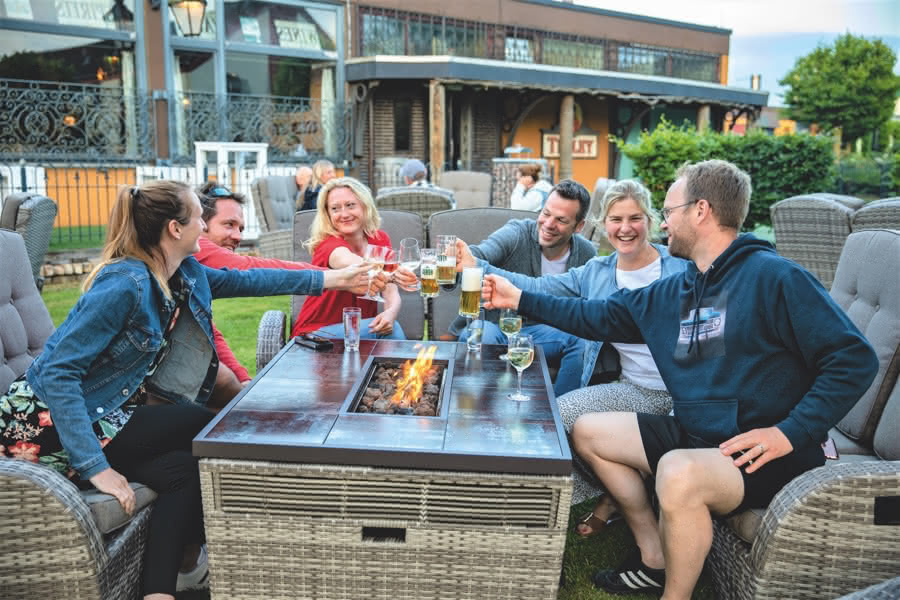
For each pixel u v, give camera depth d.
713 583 2.17
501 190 11.02
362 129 13.04
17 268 2.43
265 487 1.81
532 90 14.57
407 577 1.85
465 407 2.06
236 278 2.58
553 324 2.52
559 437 1.86
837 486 1.75
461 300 2.52
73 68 10.36
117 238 2.06
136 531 1.96
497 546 1.81
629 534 2.66
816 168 7.71
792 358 2.01
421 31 13.84
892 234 2.44
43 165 9.80
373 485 1.79
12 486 1.71
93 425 2.02
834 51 25.28
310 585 1.87
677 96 15.63
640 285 2.92
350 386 2.22
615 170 17.80
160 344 2.09
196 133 11.34
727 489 1.91
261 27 12.03
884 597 1.54
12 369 2.30
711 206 2.14
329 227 3.28
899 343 2.28
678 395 2.17
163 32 10.94
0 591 1.76
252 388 2.19
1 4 9.76
